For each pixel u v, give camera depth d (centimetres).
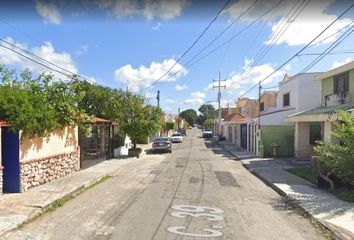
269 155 2666
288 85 3086
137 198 1110
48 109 1360
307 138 2405
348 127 1133
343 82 2086
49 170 1408
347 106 1805
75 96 1645
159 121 2825
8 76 1834
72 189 1220
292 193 1195
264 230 783
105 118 2578
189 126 14850
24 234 728
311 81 2859
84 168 1892
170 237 711
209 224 814
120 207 977
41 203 989
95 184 1411
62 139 1581
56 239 694
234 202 1076
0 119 1128
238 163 2292
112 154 2588
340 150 1127
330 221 852
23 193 1144
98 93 2598
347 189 1188
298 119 2170
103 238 700
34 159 1268
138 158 2572
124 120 2666
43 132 1290
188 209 959
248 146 3353
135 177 1619
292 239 727
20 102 1168
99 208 966
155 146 3120
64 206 995
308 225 835
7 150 1157
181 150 3488
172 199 1095
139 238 701
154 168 1981
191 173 1762
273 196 1202
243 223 835
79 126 1786
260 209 991
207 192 1232
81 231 747
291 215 930
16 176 1157
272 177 1594
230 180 1547
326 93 2334
